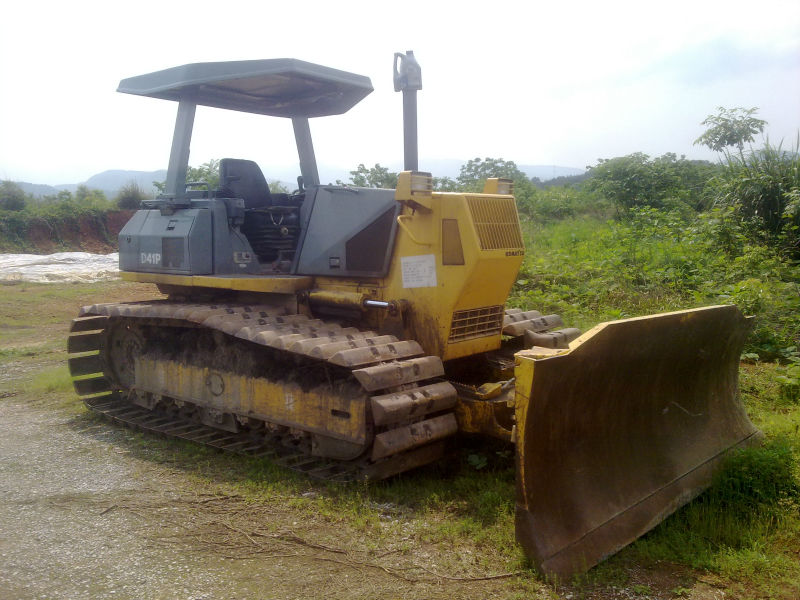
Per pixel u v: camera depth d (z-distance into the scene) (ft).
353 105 23.54
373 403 14.96
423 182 16.99
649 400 15.24
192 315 18.71
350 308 18.86
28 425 22.39
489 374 19.12
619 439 14.58
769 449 15.94
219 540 13.76
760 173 36.99
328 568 12.59
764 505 14.47
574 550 12.41
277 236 21.56
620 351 13.60
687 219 44.50
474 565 12.62
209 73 19.94
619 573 12.28
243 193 22.63
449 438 17.65
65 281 61.77
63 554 13.25
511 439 14.93
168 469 17.97
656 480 14.58
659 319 14.06
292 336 16.78
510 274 17.94
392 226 18.29
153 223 22.22
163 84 20.99
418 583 12.03
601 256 36.29
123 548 13.48
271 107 23.89
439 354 17.53
